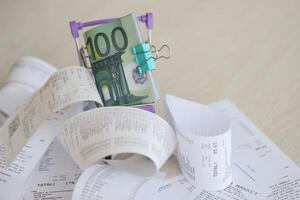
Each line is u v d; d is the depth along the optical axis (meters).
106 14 0.82
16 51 0.75
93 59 0.52
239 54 0.69
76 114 0.49
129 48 0.50
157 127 0.46
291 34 0.73
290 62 0.66
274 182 0.47
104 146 0.44
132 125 0.45
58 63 0.71
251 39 0.73
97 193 0.43
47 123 0.51
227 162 0.46
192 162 0.46
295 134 0.53
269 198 0.45
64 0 0.88
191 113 0.49
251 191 0.46
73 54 0.73
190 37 0.74
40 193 0.48
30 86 0.61
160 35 0.75
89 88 0.48
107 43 0.51
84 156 0.45
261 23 0.76
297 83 0.62
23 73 0.62
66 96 0.47
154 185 0.47
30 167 0.50
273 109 0.57
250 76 0.64
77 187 0.44
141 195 0.44
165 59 0.69
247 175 0.48
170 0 0.85
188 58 0.69
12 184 0.48
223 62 0.68
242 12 0.80
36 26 0.81
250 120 0.56
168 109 0.50
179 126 0.47
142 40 0.51
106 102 0.51
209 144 0.44
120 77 0.51
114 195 0.43
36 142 0.51
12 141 0.50
